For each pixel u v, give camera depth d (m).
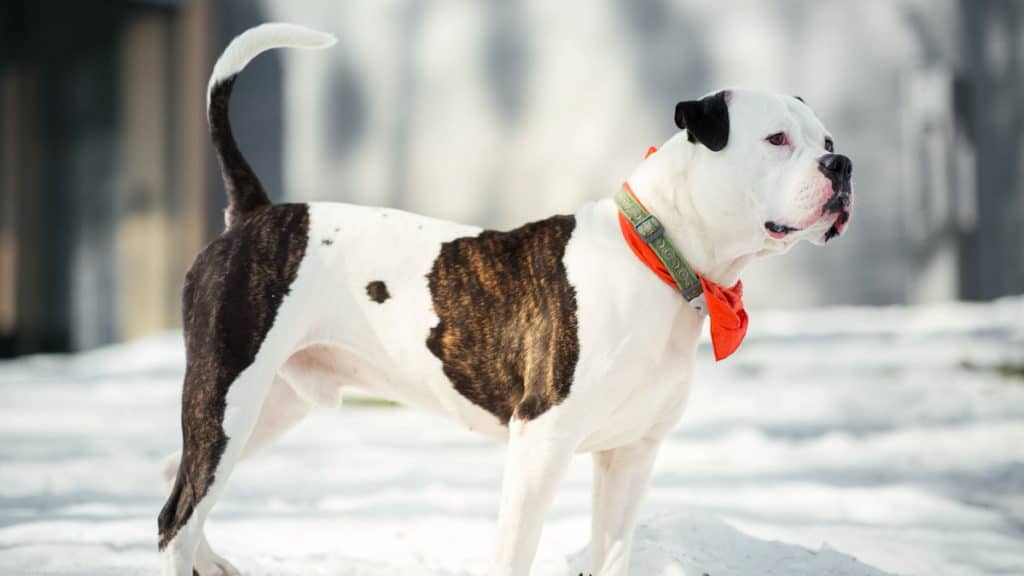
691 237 3.80
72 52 18.27
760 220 3.72
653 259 3.72
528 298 3.80
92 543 4.49
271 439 4.47
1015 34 20.36
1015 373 11.05
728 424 8.84
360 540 4.80
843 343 14.54
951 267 20.14
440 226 4.07
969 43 20.45
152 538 4.68
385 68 25.17
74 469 6.73
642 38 22.89
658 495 6.02
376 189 25.31
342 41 25.34
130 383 12.46
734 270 3.89
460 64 24.64
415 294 3.93
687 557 4.21
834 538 4.98
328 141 25.42
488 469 6.93
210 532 4.96
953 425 8.46
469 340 3.86
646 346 3.65
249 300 3.88
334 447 7.88
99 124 18.56
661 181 3.80
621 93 23.19
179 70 19.38
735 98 3.78
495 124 24.47
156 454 7.45
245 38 4.25
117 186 18.75
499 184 24.48
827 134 3.83
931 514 5.64
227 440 3.82
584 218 3.90
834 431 8.44
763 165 3.69
